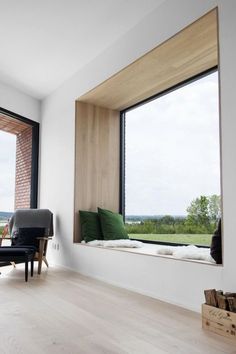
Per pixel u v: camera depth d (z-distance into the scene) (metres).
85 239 4.41
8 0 3.41
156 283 3.12
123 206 5.00
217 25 2.69
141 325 2.36
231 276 2.43
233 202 2.46
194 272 2.74
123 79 4.04
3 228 5.59
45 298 3.08
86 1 3.36
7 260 3.81
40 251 4.33
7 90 5.45
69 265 4.64
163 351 1.93
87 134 4.81
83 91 4.57
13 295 3.18
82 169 4.72
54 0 3.38
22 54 4.48
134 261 3.42
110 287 3.55
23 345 2.00
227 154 2.54
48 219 4.86
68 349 1.94
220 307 2.23
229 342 2.07
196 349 1.96
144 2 3.30
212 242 2.66
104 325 2.36
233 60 2.54
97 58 4.29
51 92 5.50
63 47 4.22
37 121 5.85
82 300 3.02
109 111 5.07
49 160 5.43
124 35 3.80
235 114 2.50
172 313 2.64
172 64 3.64
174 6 3.13
